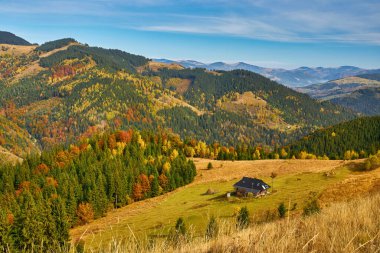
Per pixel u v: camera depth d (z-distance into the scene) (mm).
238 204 61500
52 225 31797
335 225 5445
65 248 4336
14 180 110750
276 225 5418
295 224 5285
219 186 97188
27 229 27281
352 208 7176
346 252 4215
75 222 79500
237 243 4289
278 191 75750
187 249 4383
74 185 91812
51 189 92500
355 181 52781
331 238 4656
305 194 58188
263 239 4340
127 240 4129
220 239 4535
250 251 4168
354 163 93000
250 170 113938
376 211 6672
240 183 80125
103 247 4016
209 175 117188
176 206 79562
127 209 91812
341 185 52562
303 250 4203
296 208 46594
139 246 4102
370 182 49344
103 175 100125
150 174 112375
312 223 5645
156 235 4559
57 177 107938
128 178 104062
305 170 99688
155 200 97062
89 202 84312
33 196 86625
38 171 118375
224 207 59375
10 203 83125
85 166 116750
